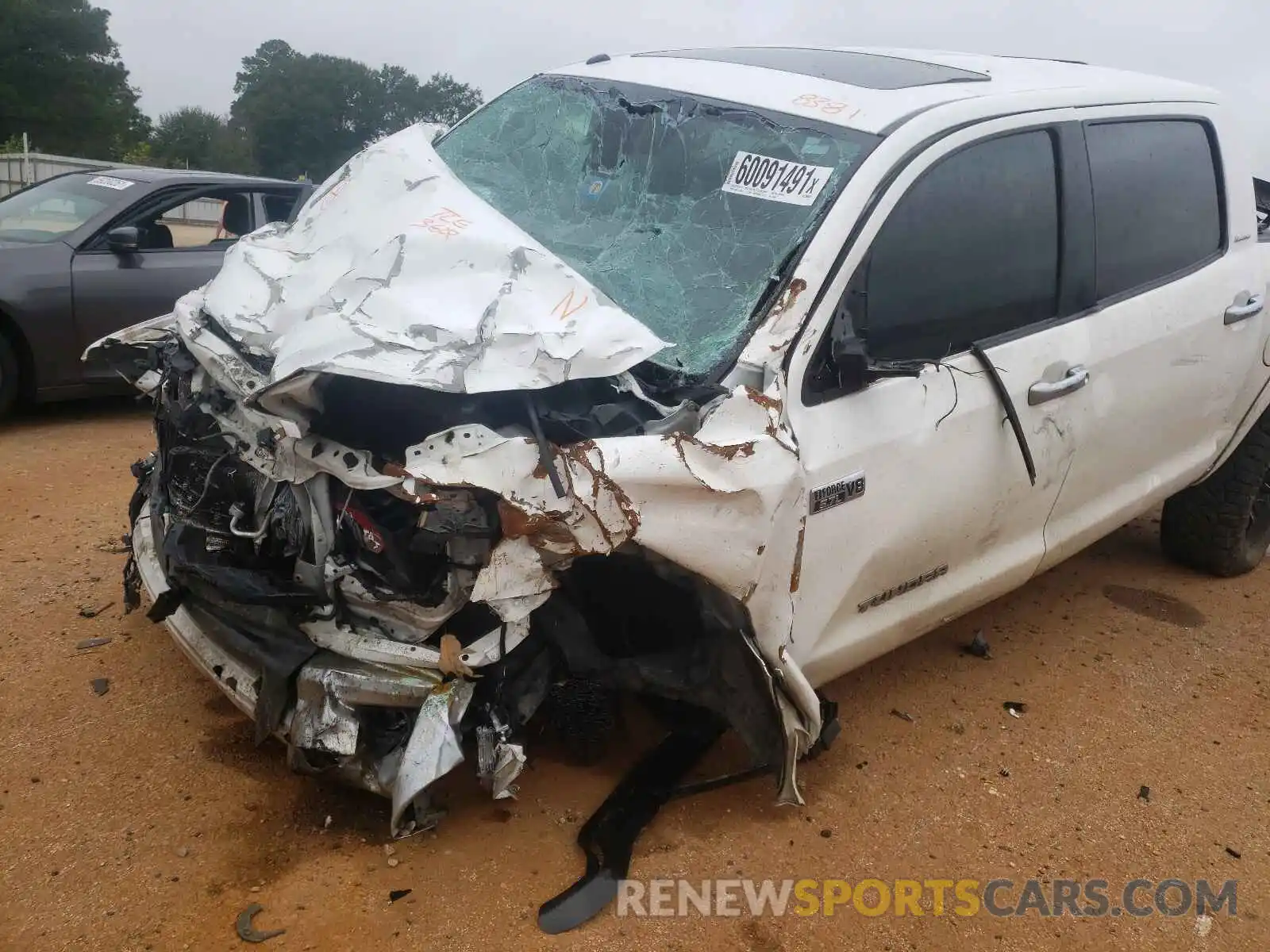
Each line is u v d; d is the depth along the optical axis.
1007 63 3.90
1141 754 3.57
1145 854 3.06
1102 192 3.62
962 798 3.23
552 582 2.44
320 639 2.56
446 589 2.43
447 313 2.57
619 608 2.80
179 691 3.36
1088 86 3.73
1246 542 5.01
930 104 3.20
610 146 3.44
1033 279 3.37
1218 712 3.88
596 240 3.17
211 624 2.77
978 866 2.94
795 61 3.68
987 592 3.53
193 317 2.92
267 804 2.86
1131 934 2.75
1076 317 3.52
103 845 2.66
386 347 2.44
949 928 2.70
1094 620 4.55
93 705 3.24
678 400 2.63
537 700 2.67
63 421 6.49
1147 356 3.74
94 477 5.37
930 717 3.66
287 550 2.60
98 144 57.28
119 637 3.66
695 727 3.17
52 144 55.25
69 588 4.01
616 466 2.36
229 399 2.76
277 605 2.53
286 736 2.59
